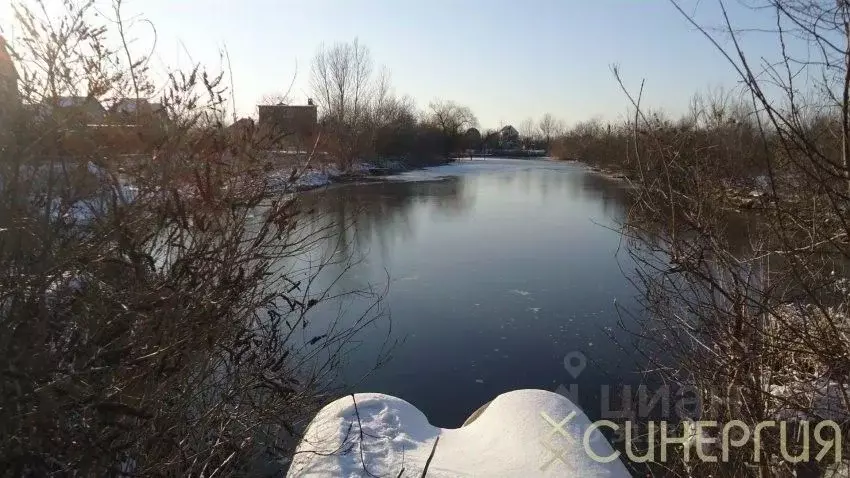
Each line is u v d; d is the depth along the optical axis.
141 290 2.38
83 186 2.30
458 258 12.73
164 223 2.56
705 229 3.08
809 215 2.78
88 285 2.24
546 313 8.84
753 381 3.04
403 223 17.89
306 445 3.01
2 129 2.06
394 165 45.00
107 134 2.42
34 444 1.97
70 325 2.17
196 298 2.60
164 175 2.58
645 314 5.07
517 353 7.32
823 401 2.93
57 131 2.14
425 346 7.54
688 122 3.30
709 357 3.35
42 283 2.08
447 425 5.80
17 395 1.91
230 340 3.12
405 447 2.90
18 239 2.06
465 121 77.88
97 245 2.27
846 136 2.14
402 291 9.98
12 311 2.01
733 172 3.13
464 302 9.39
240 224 2.96
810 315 2.83
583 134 51.34
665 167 3.13
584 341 7.55
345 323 8.07
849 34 2.04
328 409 3.33
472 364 7.04
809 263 2.87
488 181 34.69
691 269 2.95
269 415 3.46
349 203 16.12
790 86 2.20
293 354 4.68
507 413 3.00
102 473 2.25
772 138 2.59
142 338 2.33
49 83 2.20
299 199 3.52
